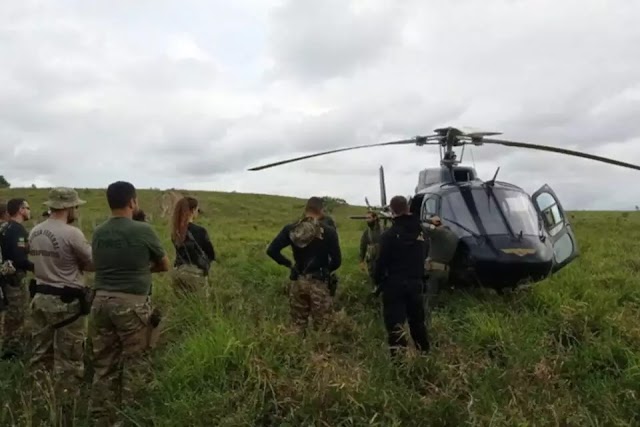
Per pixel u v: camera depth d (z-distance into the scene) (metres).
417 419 4.71
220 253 14.18
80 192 38.81
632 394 5.06
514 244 8.24
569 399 5.11
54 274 5.36
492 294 8.66
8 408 4.73
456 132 9.32
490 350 6.48
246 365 5.25
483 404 4.91
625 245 15.59
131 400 5.05
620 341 6.25
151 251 5.21
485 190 9.02
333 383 4.85
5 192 38.41
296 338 5.84
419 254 6.44
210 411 4.72
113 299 5.04
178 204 7.73
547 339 6.58
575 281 9.02
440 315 7.80
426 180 10.26
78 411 5.12
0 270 6.48
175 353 5.83
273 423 4.69
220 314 6.63
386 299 6.39
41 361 5.48
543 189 9.41
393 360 5.84
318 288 6.79
